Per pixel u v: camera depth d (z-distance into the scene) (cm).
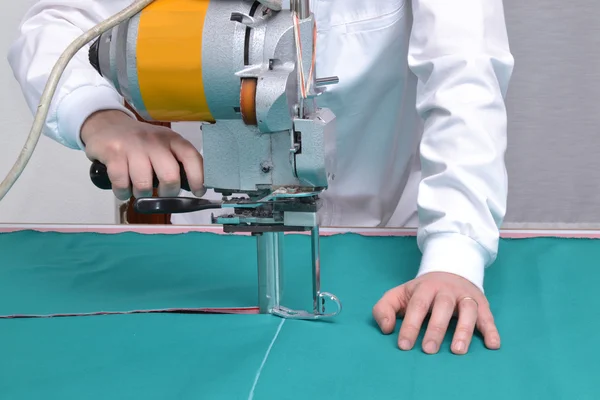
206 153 72
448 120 85
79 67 95
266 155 71
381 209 140
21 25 112
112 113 88
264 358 67
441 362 66
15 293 87
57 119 92
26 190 200
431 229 82
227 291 86
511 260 94
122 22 69
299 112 69
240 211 74
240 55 67
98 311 80
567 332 72
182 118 72
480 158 83
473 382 61
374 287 87
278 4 68
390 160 134
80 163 199
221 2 69
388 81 124
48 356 69
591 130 202
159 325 76
